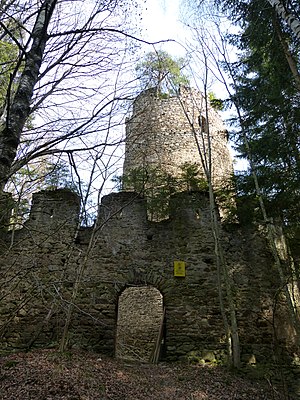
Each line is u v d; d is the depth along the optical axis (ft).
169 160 44.45
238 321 25.77
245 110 30.53
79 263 27.04
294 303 26.25
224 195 31.35
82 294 26.13
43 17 13.94
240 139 30.58
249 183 28.81
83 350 24.14
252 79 31.30
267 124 27.35
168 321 25.76
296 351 24.43
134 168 37.76
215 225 26.21
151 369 22.70
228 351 23.26
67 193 29.58
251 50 31.09
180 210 29.89
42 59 13.38
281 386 22.22
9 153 11.09
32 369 18.25
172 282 26.99
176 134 47.21
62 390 16.25
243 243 28.68
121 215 29.35
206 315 25.91
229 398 18.85
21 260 26.25
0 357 20.35
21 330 24.62
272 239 24.58
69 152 12.08
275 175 27.04
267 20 24.49
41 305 25.36
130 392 17.90
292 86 25.12
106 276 26.91
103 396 16.65
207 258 27.89
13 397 14.90
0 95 16.39
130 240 28.45
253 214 28.76
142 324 35.42
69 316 21.75
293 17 19.07
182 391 19.20
